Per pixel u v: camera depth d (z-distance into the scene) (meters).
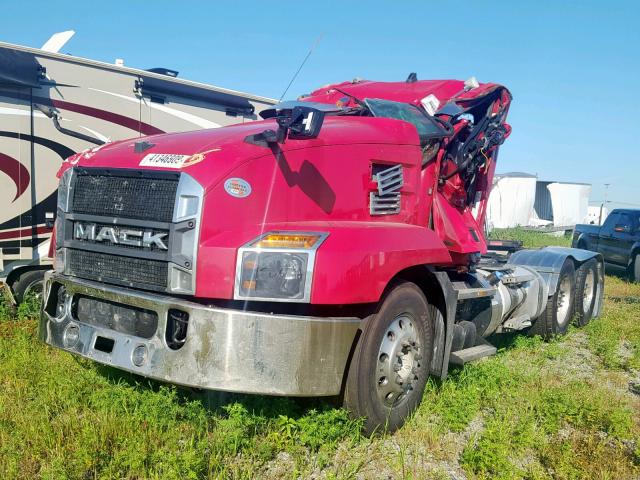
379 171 5.02
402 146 5.20
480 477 3.84
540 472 3.98
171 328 3.93
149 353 3.92
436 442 4.32
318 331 3.79
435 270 4.90
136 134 7.95
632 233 14.73
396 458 4.06
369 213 4.89
